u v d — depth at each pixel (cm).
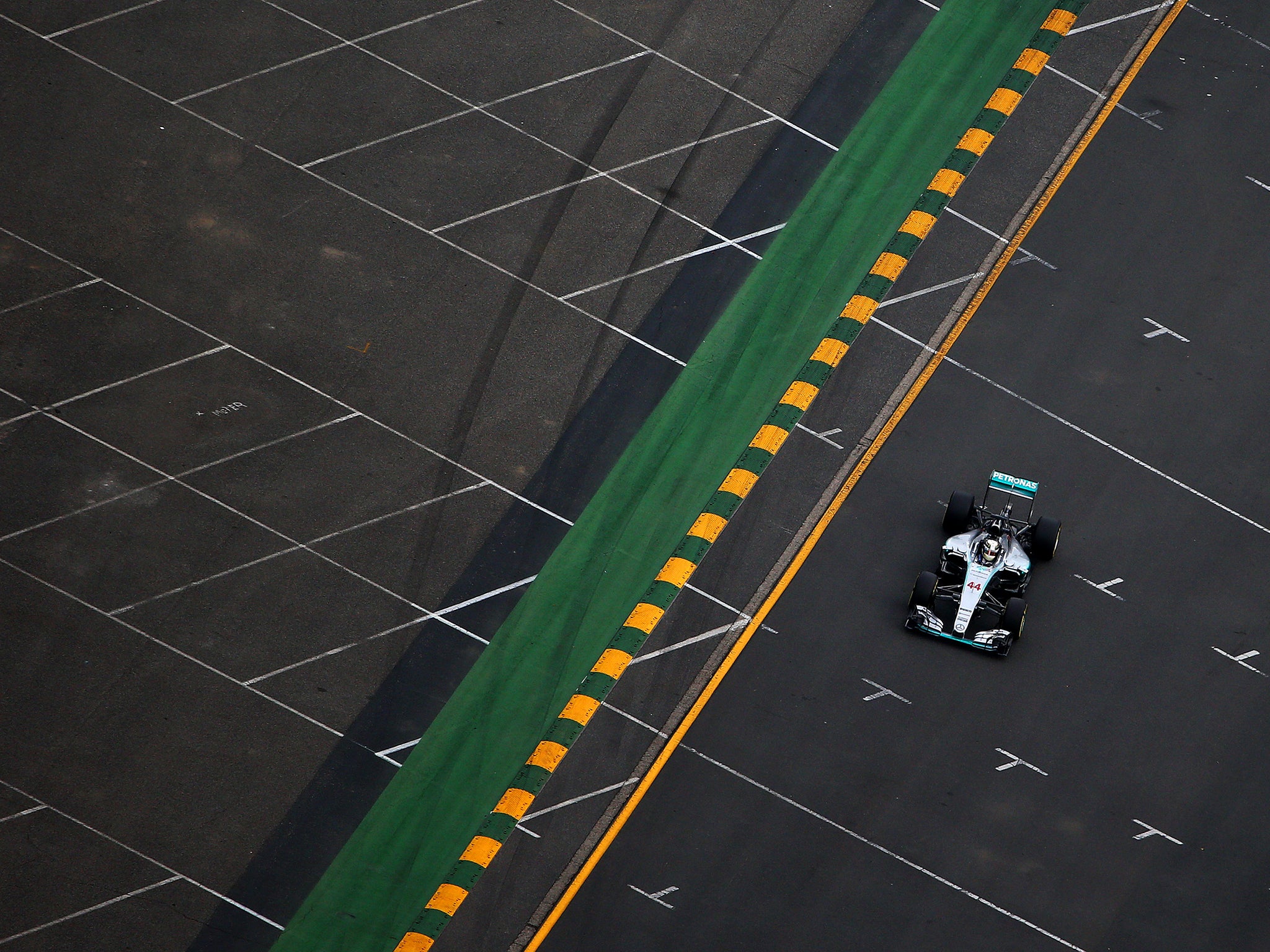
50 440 9188
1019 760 8288
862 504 9281
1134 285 10238
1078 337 10006
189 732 8219
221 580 8769
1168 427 9650
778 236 10419
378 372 9656
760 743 8294
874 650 8656
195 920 7594
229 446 9281
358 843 7919
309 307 9881
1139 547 9138
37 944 7431
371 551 8962
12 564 8694
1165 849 8031
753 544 9100
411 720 8369
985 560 8731
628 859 7881
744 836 7969
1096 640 8744
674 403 9694
